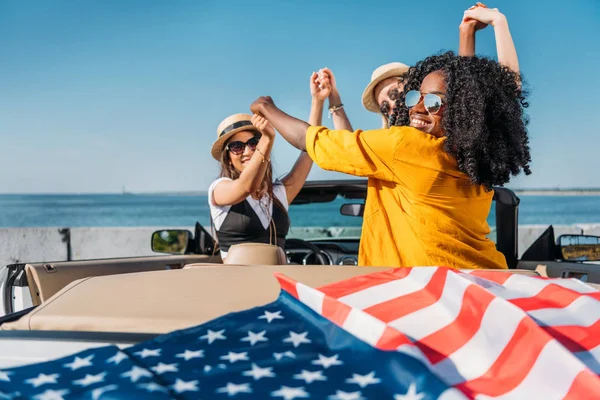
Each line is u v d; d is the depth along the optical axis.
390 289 1.51
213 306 1.50
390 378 1.13
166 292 1.59
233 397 1.09
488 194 2.37
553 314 1.42
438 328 1.34
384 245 2.31
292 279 1.58
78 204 105.31
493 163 2.20
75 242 8.10
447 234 2.21
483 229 2.35
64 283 2.88
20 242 8.09
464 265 2.20
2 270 2.83
